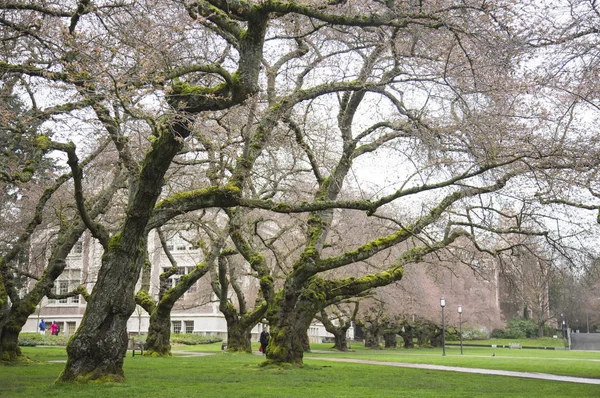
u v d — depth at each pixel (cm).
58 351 3062
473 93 1450
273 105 1664
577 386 1525
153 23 1419
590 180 1553
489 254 2102
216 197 1372
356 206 1439
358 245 2486
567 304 7194
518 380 1720
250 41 1242
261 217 2283
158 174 1238
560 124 1570
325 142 1959
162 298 2623
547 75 1506
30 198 2316
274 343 1883
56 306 6275
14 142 1689
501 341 7638
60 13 1358
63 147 1187
